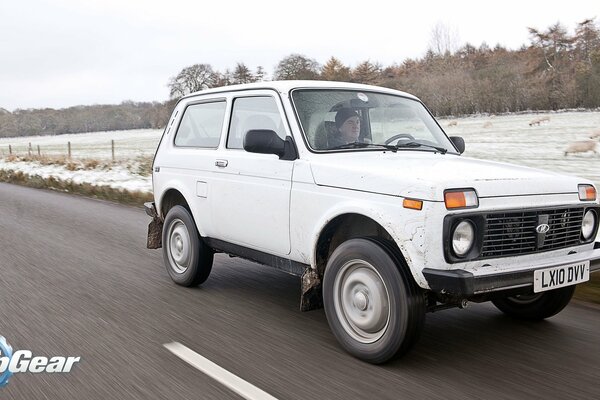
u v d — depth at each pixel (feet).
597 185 47.26
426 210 11.22
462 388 11.07
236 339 13.82
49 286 18.71
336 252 12.92
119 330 14.40
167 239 19.44
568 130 119.44
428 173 12.15
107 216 36.24
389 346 11.87
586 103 183.42
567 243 13.19
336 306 13.03
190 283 18.65
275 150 14.32
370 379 11.47
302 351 13.03
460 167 13.21
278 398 10.55
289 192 14.28
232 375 11.61
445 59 236.02
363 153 14.66
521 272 11.59
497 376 11.68
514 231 12.02
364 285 12.48
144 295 17.76
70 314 15.71
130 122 337.72
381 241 12.23
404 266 11.80
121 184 59.16
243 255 16.56
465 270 11.25
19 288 18.42
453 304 12.90
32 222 33.30
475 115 194.29
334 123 15.12
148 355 12.70
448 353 12.99
